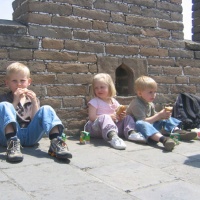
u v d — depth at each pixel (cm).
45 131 148
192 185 118
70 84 196
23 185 111
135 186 116
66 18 195
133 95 217
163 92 229
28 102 166
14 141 138
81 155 151
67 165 135
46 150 157
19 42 181
